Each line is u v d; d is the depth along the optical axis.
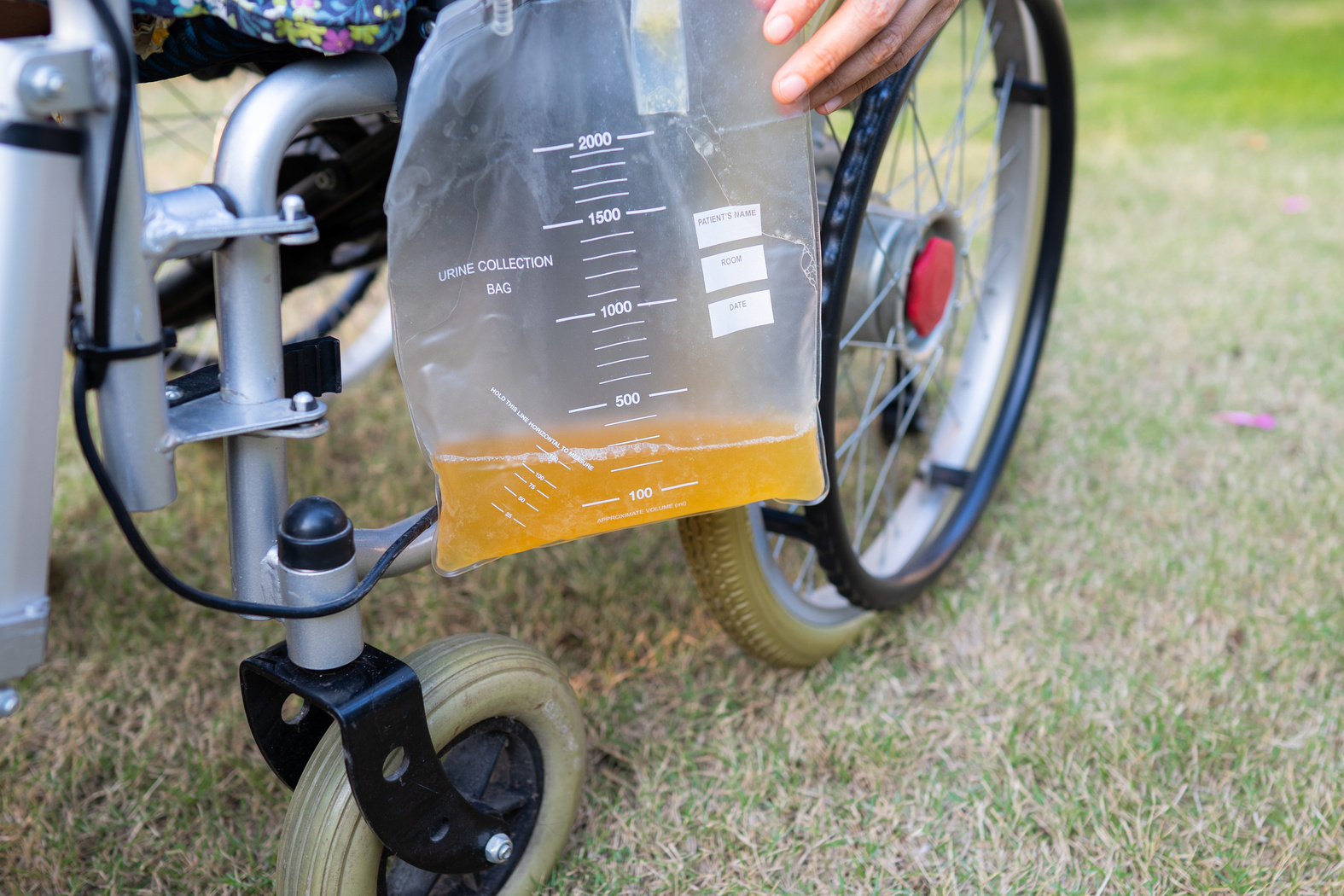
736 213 0.95
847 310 1.41
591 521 1.03
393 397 2.29
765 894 1.23
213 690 1.54
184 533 1.87
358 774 0.93
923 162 2.95
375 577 0.95
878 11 0.87
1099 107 4.44
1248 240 3.03
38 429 0.79
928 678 1.57
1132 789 1.34
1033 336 1.88
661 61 0.87
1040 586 1.73
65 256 0.77
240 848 1.28
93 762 1.40
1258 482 1.97
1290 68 4.95
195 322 1.63
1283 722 1.44
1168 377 2.36
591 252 0.92
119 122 0.74
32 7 0.93
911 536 1.73
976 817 1.32
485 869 1.12
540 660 1.14
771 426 1.04
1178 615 1.66
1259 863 1.24
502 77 0.84
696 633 1.66
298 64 0.88
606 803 1.35
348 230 1.50
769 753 1.42
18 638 0.82
